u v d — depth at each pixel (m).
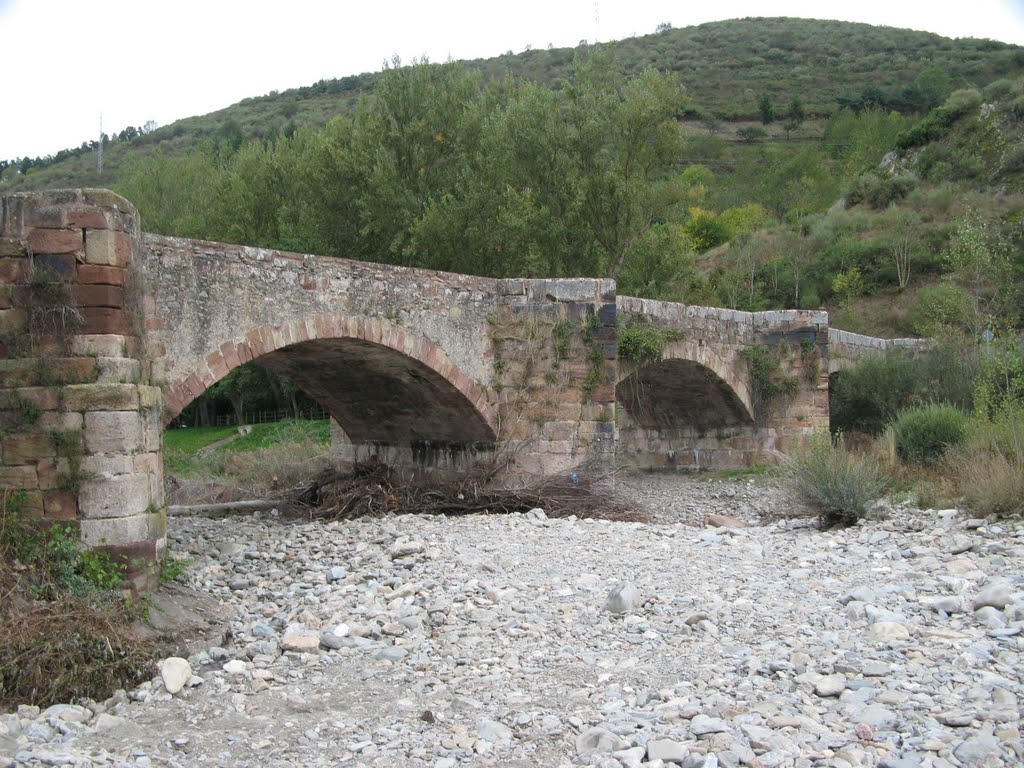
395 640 8.48
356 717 6.64
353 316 16.28
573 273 32.22
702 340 24.55
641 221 32.34
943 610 8.54
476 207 32.22
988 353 26.23
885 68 103.31
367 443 22.94
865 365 31.38
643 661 7.63
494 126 33.38
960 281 39.41
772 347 27.22
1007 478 13.54
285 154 40.00
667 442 29.03
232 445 35.91
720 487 24.69
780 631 8.23
